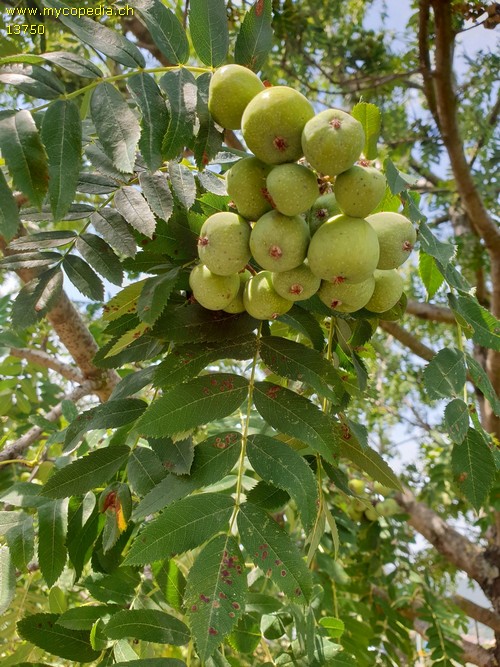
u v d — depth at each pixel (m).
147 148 1.65
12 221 1.48
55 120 1.57
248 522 1.51
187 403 1.64
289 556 1.46
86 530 2.00
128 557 1.42
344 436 1.96
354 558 4.21
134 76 1.72
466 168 4.65
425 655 4.79
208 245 1.61
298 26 5.36
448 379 1.83
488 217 4.75
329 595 3.32
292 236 1.56
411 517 4.69
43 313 1.86
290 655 2.09
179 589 1.98
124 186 1.94
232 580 1.42
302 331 2.01
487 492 1.74
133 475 1.81
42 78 1.61
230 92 1.72
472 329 1.95
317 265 1.57
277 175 1.54
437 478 5.06
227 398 1.69
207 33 1.88
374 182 1.55
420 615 4.08
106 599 2.03
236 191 1.65
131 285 1.79
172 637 1.71
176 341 1.76
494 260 4.90
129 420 1.88
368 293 1.73
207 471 1.61
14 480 3.44
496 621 4.84
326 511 1.87
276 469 1.58
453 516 5.37
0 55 3.23
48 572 1.87
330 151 1.49
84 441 2.75
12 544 1.91
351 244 1.54
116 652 1.83
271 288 1.69
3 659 2.17
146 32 4.58
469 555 4.93
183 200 1.74
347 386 2.08
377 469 1.94
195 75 1.93
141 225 1.81
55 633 1.87
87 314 5.12
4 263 1.88
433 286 2.15
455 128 4.56
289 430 1.65
